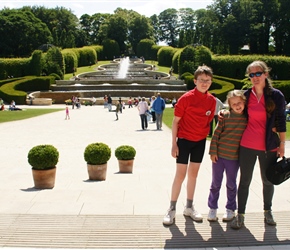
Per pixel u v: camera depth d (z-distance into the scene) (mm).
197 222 5883
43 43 102438
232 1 94062
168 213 5824
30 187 8383
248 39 91375
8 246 5051
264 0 89250
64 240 5223
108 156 9297
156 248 5039
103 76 78375
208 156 12414
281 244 5176
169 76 73188
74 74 78188
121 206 6551
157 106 22500
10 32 96312
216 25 93000
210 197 6039
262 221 5926
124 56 119125
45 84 63469
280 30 88438
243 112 5742
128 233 5445
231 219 5891
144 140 18219
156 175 9758
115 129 23453
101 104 55250
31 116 34188
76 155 13688
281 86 49906
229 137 5812
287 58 63625
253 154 5641
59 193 7391
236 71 67188
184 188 7938
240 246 5121
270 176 5523
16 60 68688
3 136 20062
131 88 63750
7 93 54906
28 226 5641
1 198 6984
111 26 119188
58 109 45531
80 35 127500
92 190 7652
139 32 121438
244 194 5711
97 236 5344
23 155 13531
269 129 5543
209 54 68438
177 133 5914
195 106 5648
